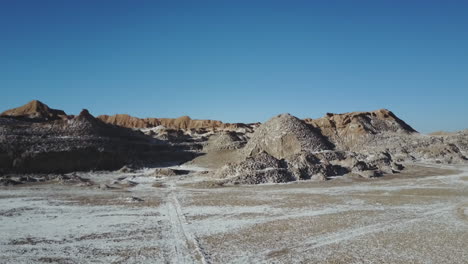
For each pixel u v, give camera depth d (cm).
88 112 7312
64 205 3031
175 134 9975
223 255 1814
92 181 4662
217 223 2439
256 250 1889
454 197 3388
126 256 1802
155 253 1845
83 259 1758
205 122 14988
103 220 2522
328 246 1953
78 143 5994
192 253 1847
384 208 2911
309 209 2877
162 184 4378
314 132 7800
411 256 1797
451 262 1717
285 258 1772
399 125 9581
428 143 8169
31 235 2150
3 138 5425
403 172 5362
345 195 3519
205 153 7744
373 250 1886
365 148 7706
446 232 2217
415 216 2633
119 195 3562
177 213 2741
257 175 4444
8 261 1727
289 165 4909
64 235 2156
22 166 5078
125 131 8138
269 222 2464
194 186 4181
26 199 3306
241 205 3039
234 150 7700
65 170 5434
